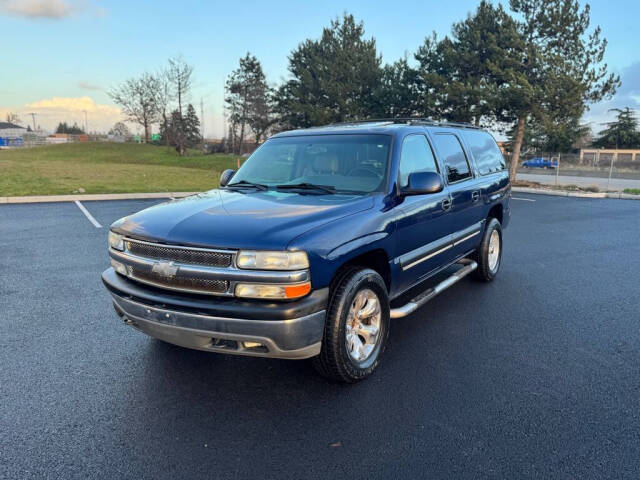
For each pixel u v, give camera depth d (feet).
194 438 9.23
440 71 86.43
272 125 165.78
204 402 10.53
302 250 9.50
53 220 33.91
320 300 9.82
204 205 11.64
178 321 9.88
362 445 9.02
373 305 11.83
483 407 10.37
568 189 71.92
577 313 16.51
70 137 280.51
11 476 8.10
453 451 8.85
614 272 22.20
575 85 68.80
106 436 9.26
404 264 13.08
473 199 17.37
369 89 106.22
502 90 72.59
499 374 11.94
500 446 9.00
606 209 47.96
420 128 15.20
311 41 119.03
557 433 9.42
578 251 27.07
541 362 12.65
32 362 12.34
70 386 11.15
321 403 10.51
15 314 15.71
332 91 104.12
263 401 10.59
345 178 13.30
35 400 10.52
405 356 12.96
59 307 16.42
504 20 74.28
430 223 14.23
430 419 9.91
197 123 254.68
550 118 73.67
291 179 14.02
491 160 20.42
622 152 187.42
